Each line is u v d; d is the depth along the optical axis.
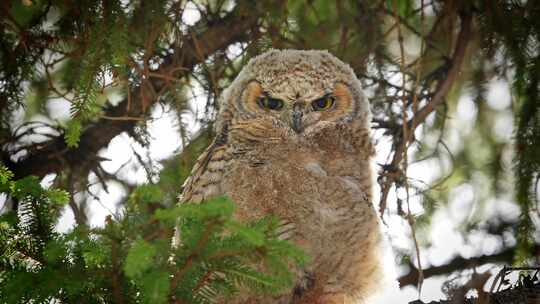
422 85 11.48
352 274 8.82
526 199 9.98
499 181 11.39
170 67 10.66
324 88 10.11
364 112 10.21
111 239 6.24
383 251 8.98
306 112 9.95
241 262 6.53
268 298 8.54
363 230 8.85
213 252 6.26
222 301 8.40
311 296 8.75
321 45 11.55
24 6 10.91
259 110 10.05
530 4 10.16
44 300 6.43
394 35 12.11
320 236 8.72
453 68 10.96
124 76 9.72
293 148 9.34
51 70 11.61
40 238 6.80
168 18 9.82
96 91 8.84
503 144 11.40
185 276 6.37
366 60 11.10
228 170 9.04
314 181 8.80
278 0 10.56
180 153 10.80
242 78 10.34
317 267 8.75
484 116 11.67
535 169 9.92
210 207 6.04
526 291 8.23
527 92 10.03
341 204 8.81
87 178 11.45
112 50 8.77
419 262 9.63
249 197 8.77
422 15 10.89
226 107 10.28
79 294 6.53
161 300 5.95
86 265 6.40
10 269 6.60
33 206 6.88
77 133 8.84
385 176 10.85
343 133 9.91
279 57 10.37
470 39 11.48
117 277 6.38
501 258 11.15
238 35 11.15
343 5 11.21
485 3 10.38
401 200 11.09
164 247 6.26
